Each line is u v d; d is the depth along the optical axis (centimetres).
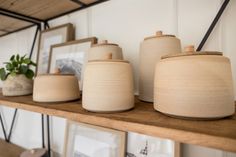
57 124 111
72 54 87
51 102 61
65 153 95
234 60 57
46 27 113
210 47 61
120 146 77
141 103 56
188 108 35
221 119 36
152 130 36
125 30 80
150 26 73
